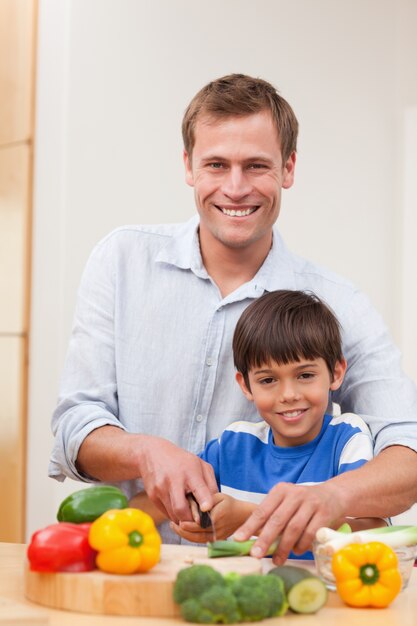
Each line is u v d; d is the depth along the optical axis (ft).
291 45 13.03
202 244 6.81
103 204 11.88
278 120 6.32
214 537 4.93
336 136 13.24
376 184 13.42
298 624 4.16
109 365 6.82
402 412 6.52
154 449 5.66
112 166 11.94
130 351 6.80
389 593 4.48
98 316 6.88
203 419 6.78
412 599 4.73
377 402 6.62
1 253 12.45
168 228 7.11
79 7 11.74
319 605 4.34
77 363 6.84
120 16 12.01
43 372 11.86
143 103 12.16
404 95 13.47
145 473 5.64
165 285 6.85
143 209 12.17
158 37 12.25
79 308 6.99
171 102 12.35
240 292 6.73
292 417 6.23
